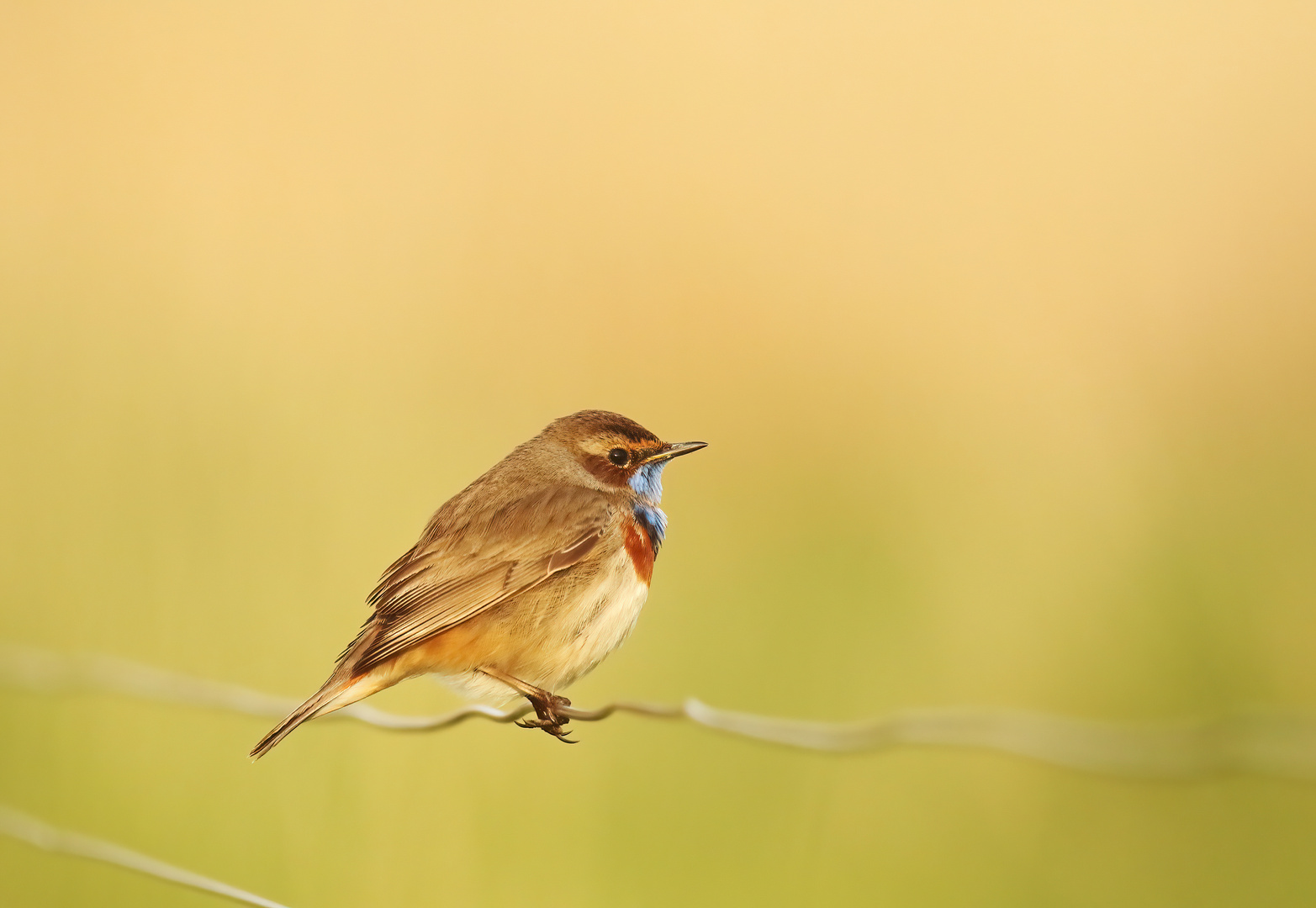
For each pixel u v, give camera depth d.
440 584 8.87
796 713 13.22
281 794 10.87
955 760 11.40
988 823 11.21
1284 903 10.45
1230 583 13.36
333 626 13.48
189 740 11.38
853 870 11.15
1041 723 6.76
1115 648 13.55
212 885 8.63
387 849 10.80
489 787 11.21
